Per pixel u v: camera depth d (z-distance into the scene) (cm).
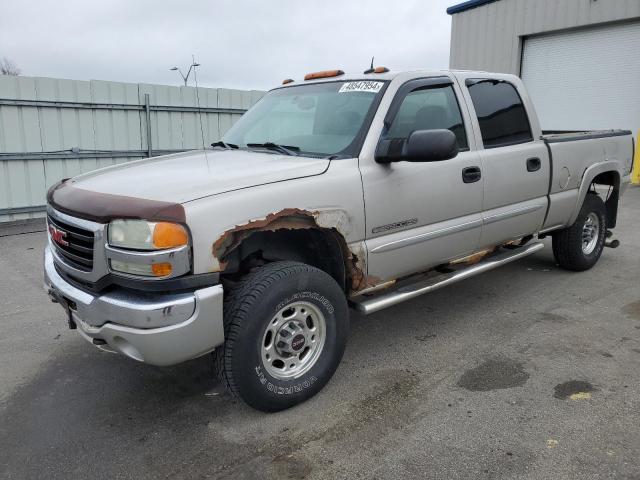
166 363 260
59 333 430
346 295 348
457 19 1702
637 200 1042
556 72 1487
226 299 285
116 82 1012
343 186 317
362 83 379
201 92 1130
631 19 1296
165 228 247
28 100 916
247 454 271
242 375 281
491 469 254
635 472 249
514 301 484
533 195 462
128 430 295
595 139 532
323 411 309
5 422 304
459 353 380
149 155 1080
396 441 278
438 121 388
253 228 279
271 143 380
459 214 395
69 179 354
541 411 302
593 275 559
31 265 643
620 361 362
